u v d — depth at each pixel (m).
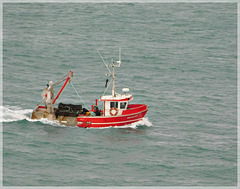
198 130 174.12
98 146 153.38
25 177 130.38
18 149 147.25
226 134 170.88
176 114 192.25
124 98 173.25
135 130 170.62
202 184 130.75
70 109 173.25
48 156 143.75
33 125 169.12
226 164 144.25
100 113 177.38
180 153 151.12
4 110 183.25
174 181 132.00
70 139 158.00
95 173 134.75
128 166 139.88
